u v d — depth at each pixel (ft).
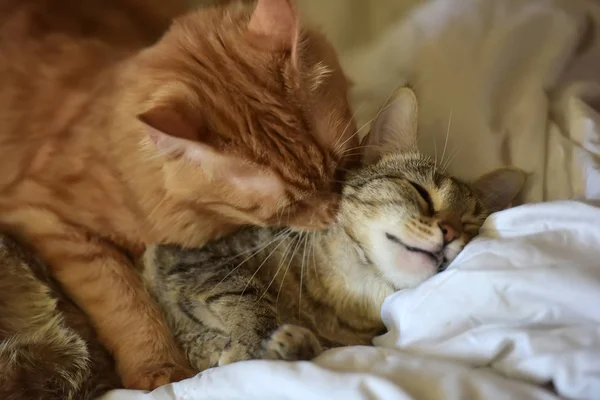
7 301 1.99
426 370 1.73
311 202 2.00
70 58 2.06
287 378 1.74
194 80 1.89
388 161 2.17
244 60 1.94
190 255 2.09
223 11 2.08
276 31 1.95
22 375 1.90
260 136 1.88
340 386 1.70
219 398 1.78
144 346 2.05
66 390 1.94
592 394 1.65
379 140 2.20
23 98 2.03
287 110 1.93
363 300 2.08
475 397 1.68
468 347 1.77
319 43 2.15
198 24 2.03
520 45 2.35
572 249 1.79
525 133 2.27
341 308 2.09
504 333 1.74
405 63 2.39
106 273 2.07
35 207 2.04
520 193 2.20
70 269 2.05
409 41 2.40
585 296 1.71
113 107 1.99
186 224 2.05
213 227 2.08
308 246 2.09
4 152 2.02
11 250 2.02
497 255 1.80
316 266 2.08
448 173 2.19
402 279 2.01
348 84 2.29
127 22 2.25
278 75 1.94
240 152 1.85
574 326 1.72
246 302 2.00
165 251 2.10
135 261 2.17
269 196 1.94
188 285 2.05
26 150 2.03
